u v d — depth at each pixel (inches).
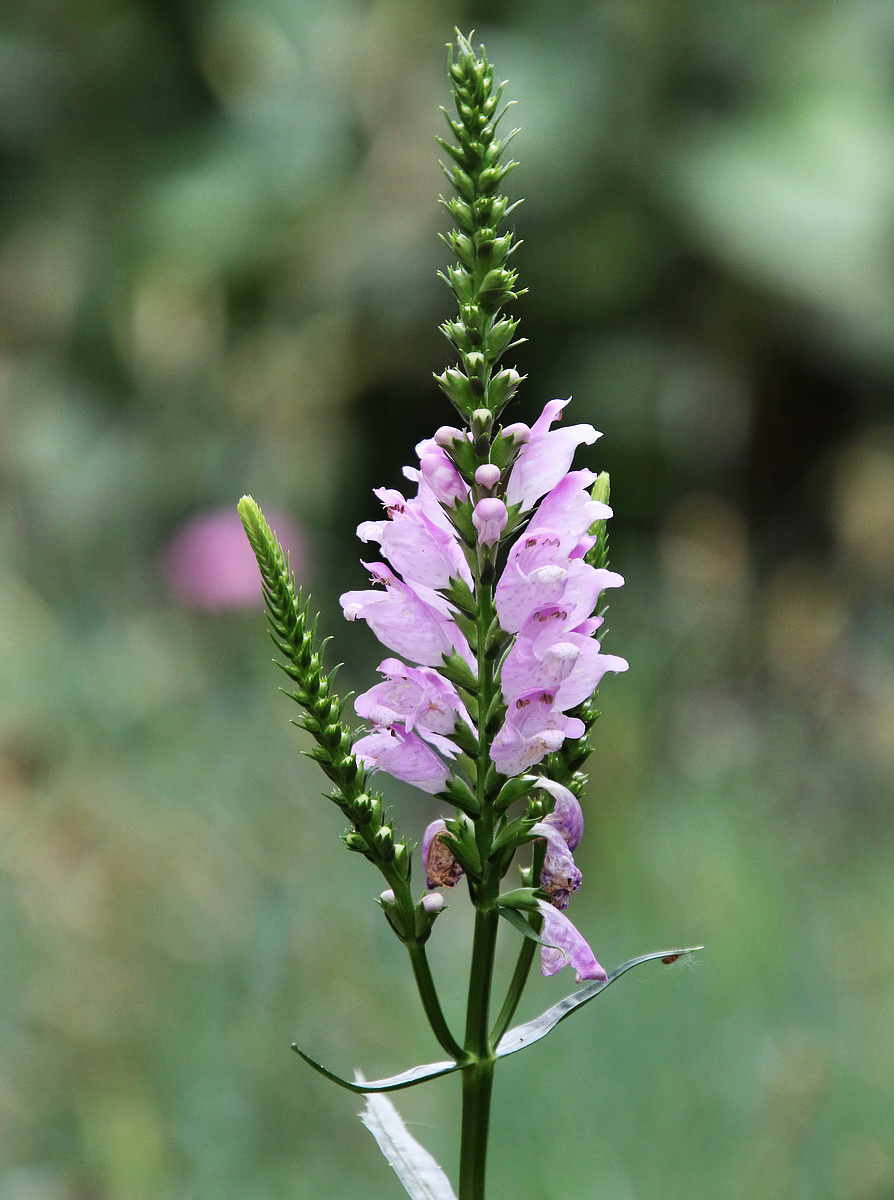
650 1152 182.9
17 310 357.1
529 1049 195.6
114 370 352.2
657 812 252.5
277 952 211.8
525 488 75.2
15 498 327.3
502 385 73.4
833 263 322.7
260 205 346.0
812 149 329.4
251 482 335.6
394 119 344.5
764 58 338.0
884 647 286.4
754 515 348.2
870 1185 175.8
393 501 78.4
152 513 338.3
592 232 332.2
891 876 238.2
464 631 75.5
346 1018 206.4
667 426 336.8
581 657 76.3
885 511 301.0
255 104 354.6
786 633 286.4
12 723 240.7
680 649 286.7
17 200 362.9
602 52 334.3
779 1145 181.6
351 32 350.9
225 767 252.4
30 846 221.1
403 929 74.5
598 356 337.1
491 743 74.7
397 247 337.4
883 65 339.6
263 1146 192.1
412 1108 197.2
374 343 343.9
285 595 73.2
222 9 352.5
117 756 249.9
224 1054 199.3
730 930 219.5
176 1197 181.2
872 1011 206.4
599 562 82.6
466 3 346.3
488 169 72.3
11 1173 182.9
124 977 208.4
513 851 74.6
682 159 326.6
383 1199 181.6
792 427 347.9
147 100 358.9
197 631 295.7
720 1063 194.5
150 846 227.6
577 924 233.0
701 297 335.3
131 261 350.0
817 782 268.1
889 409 341.1
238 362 349.7
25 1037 200.4
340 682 287.6
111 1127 186.5
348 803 73.8
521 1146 184.9
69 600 296.8
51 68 356.5
